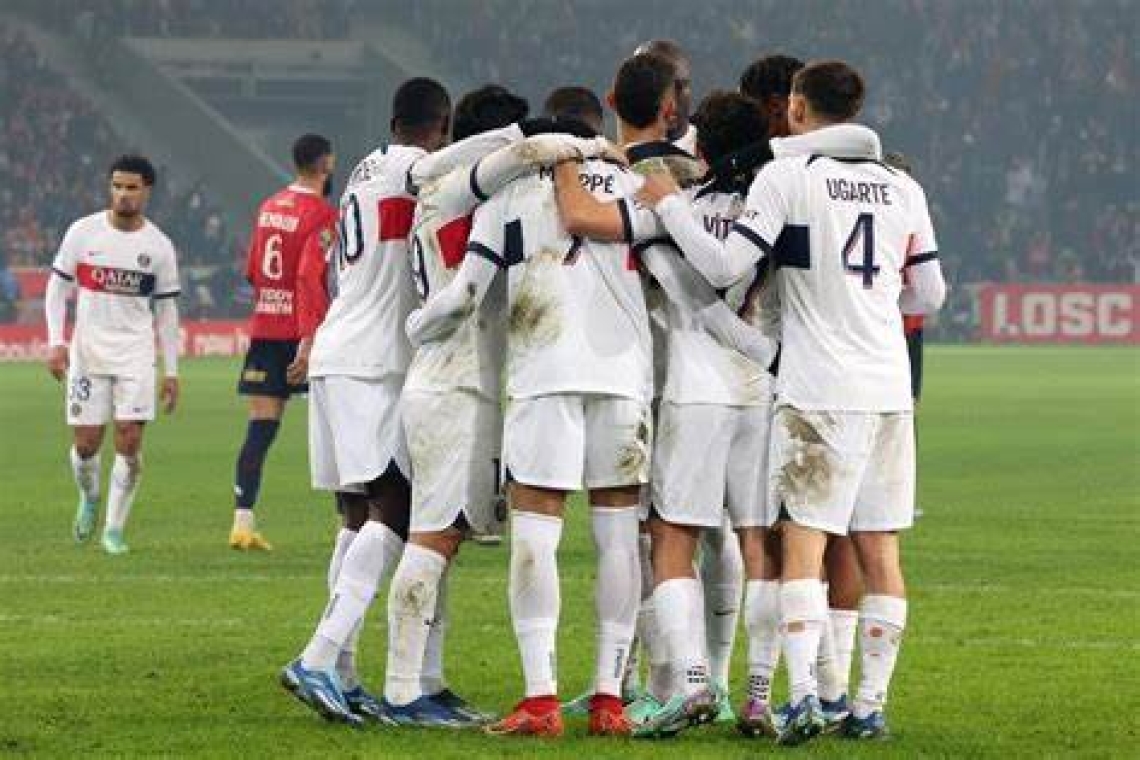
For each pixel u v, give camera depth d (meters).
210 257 172.12
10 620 35.31
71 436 80.31
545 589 25.38
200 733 25.36
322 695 25.98
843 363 24.88
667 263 25.36
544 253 25.23
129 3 196.12
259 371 46.44
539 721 25.31
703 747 24.62
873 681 25.41
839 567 26.44
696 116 26.50
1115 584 40.16
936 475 65.56
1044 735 25.66
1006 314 191.25
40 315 158.38
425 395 25.94
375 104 198.75
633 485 25.55
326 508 55.31
